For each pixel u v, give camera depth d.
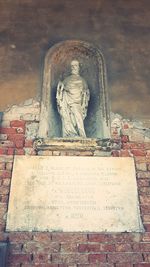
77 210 3.66
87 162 3.99
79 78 4.92
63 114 4.52
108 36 5.36
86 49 5.21
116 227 3.57
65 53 5.24
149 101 4.65
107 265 3.37
